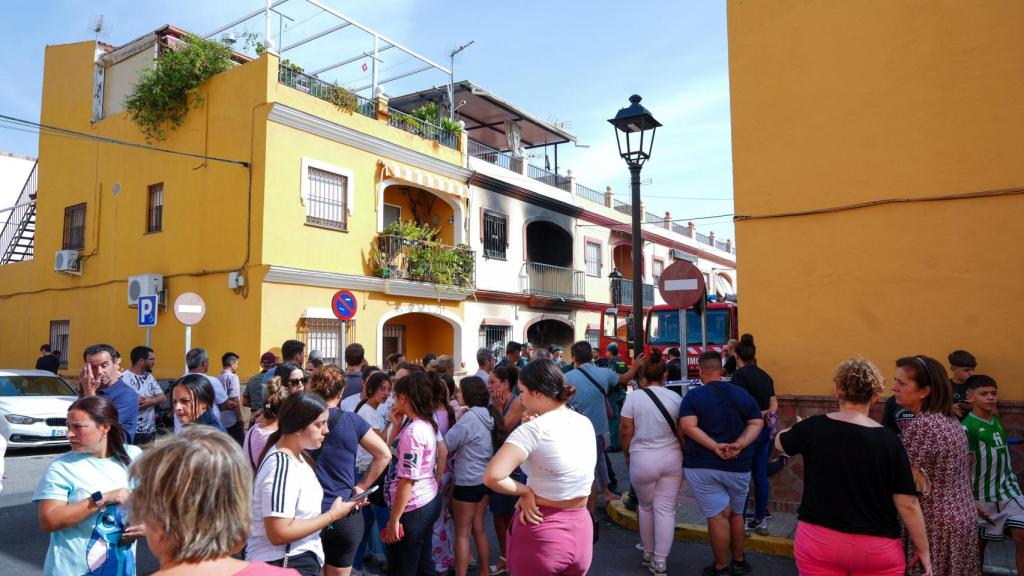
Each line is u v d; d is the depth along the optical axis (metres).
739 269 7.41
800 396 6.90
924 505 3.71
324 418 3.40
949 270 6.33
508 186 20.81
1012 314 6.04
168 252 15.41
